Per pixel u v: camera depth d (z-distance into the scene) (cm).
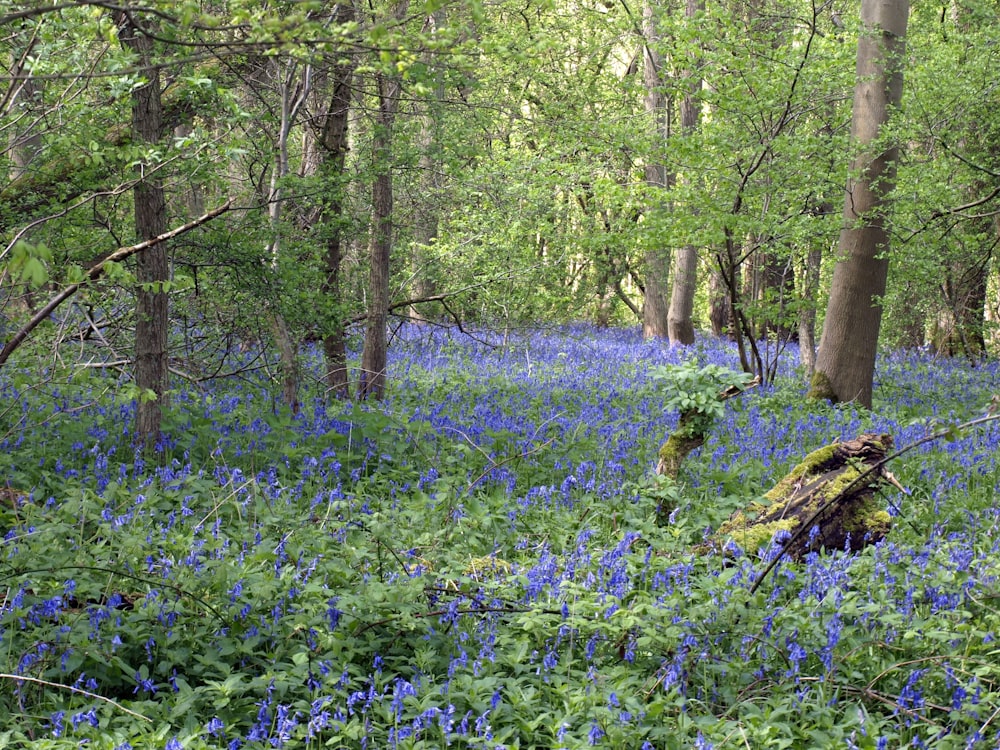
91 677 451
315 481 836
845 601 532
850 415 1292
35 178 822
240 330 1100
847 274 1407
